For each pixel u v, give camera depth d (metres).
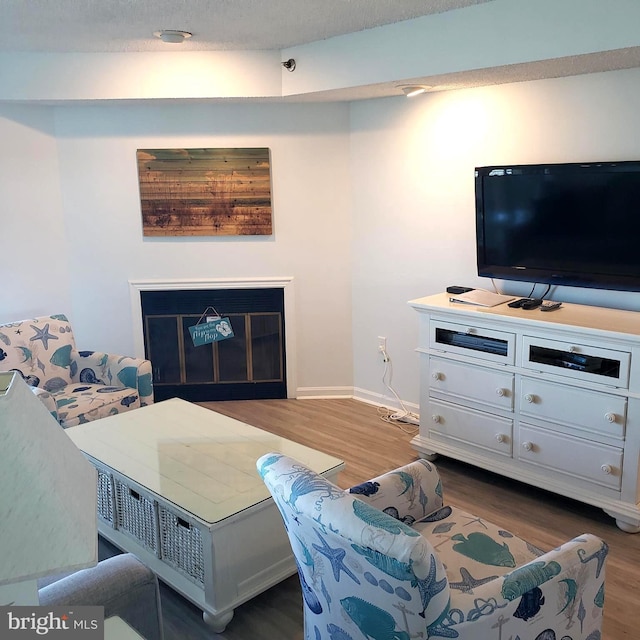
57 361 4.02
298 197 4.56
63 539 1.02
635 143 3.17
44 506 1.02
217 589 2.44
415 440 3.84
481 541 2.19
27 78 3.98
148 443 3.09
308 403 4.77
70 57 3.95
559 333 3.07
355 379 4.83
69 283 4.68
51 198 4.53
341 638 1.82
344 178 4.54
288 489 1.73
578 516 3.19
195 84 3.98
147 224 4.58
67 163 4.53
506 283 3.82
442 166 3.99
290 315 4.71
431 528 2.28
